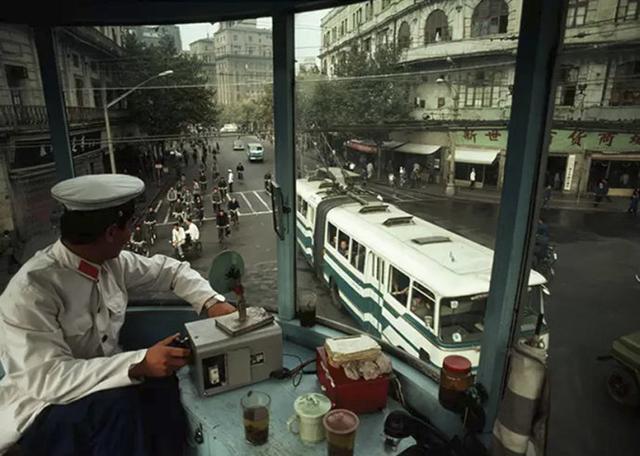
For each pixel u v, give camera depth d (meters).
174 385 1.34
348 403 1.36
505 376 1.24
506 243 1.17
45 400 1.13
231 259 1.49
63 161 2.04
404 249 3.35
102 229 1.23
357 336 1.47
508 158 1.13
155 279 1.60
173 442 1.29
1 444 1.17
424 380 1.48
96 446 1.12
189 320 1.98
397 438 1.24
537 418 1.05
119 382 1.16
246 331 1.46
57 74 1.94
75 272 1.27
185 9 1.78
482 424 1.26
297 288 1.92
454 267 2.98
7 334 1.13
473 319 2.75
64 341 1.22
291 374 1.55
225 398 1.43
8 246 2.54
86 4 1.78
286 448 1.21
